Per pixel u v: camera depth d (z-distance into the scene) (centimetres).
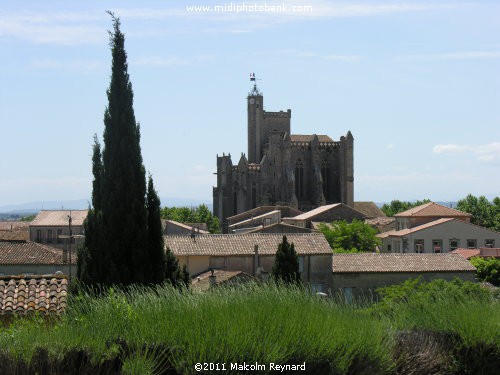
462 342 4781
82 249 8575
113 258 8475
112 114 8794
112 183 8612
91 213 8650
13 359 3691
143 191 8725
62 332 3969
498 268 16500
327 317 4284
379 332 4450
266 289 4534
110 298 4312
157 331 3947
